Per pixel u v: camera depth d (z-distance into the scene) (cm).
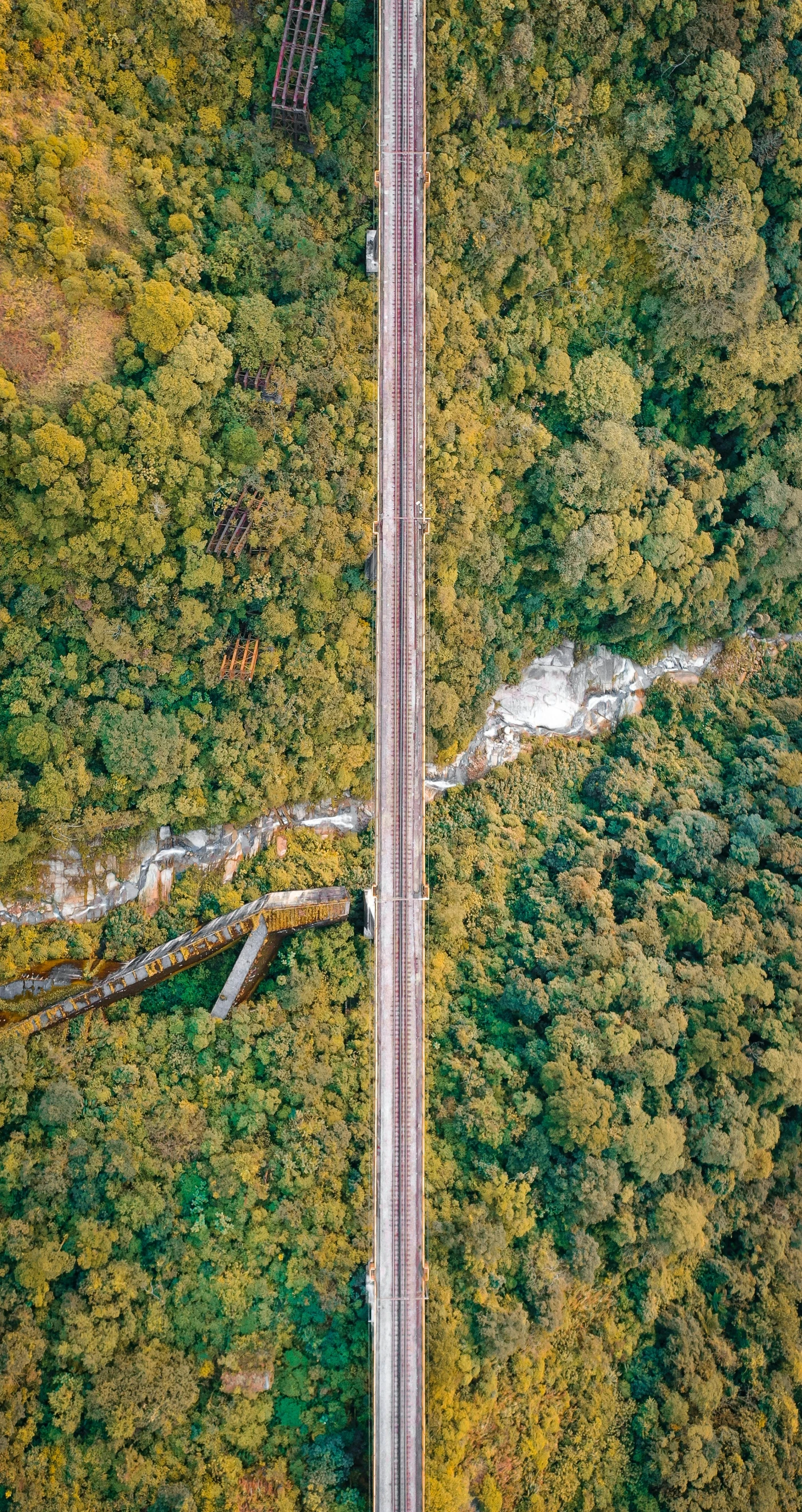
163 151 8038
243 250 8150
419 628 8731
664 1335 8669
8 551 7650
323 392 8425
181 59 7994
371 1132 8438
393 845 8706
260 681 8612
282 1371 7944
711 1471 8338
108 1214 7925
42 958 8394
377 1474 7812
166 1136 8150
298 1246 8062
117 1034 8400
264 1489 7675
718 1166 8881
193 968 8669
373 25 8319
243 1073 8450
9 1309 7456
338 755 8994
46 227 7512
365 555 8706
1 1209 7762
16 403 7362
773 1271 8988
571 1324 8425
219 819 8775
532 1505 8088
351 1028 8775
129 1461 7444
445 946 9056
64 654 8094
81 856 8575
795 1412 8706
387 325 8588
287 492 8338
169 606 8231
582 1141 8331
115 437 7612
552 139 8806
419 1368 8025
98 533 7706
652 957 9088
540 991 8819
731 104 8681
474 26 8344
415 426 8625
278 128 8319
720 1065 8838
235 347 8088
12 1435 7225
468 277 8919
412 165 8481
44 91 7556
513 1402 8156
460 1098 8600
